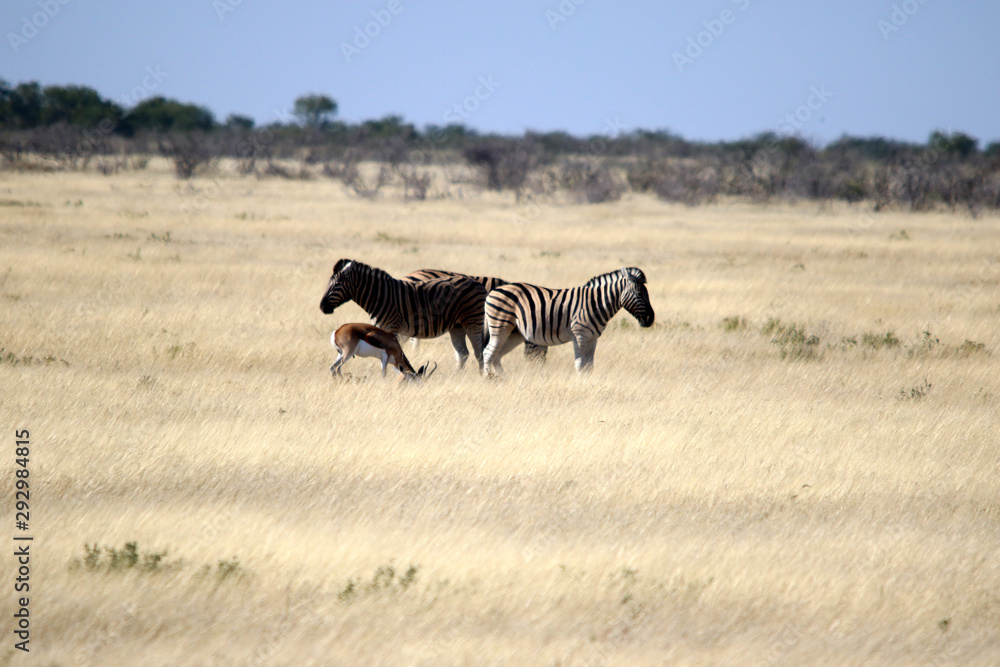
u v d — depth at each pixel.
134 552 7.47
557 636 6.52
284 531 8.23
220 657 6.09
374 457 10.52
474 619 6.70
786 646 6.48
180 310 19.84
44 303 20.02
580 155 98.62
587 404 13.13
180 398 12.71
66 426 11.08
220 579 7.14
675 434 11.60
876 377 15.41
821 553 8.12
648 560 7.80
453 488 9.65
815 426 12.10
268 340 17.22
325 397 13.07
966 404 13.56
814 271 29.59
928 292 25.53
